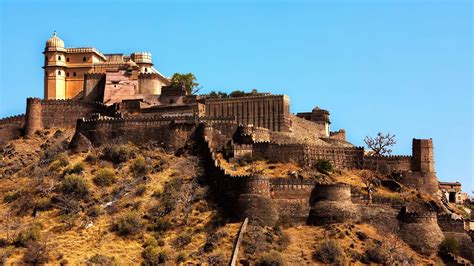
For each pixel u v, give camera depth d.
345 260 118.94
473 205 179.38
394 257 122.00
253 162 144.75
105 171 142.88
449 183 180.50
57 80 190.00
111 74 181.50
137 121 154.25
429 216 130.62
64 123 169.00
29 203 139.12
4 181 149.38
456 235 132.25
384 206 132.75
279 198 130.12
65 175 144.12
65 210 135.88
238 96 184.50
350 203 130.50
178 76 196.88
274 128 163.38
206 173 140.62
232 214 128.88
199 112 165.25
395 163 149.75
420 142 150.00
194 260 119.25
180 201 134.50
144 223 130.50
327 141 172.00
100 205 136.25
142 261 121.38
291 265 117.06
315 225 128.62
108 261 120.31
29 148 161.62
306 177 138.00
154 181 141.25
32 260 121.19
